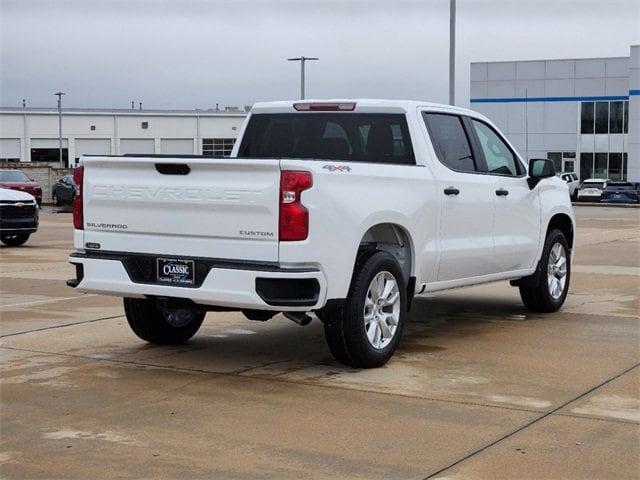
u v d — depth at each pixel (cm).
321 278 716
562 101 6681
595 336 934
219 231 729
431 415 641
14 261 1677
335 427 614
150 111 7769
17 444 580
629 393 702
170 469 535
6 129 7600
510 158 1007
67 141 7731
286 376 755
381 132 883
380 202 777
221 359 822
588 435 597
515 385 725
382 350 784
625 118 6500
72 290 1269
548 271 1066
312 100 916
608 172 6588
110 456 557
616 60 6488
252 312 781
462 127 934
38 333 942
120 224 778
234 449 570
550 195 1065
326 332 766
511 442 583
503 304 1156
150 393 702
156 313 857
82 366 793
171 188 747
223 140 7931
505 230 971
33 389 714
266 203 708
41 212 3897
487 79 6900
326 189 720
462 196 893
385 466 539
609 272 1511
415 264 831
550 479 519
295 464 543
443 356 834
